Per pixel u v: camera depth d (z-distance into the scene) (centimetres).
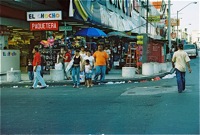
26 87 1692
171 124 793
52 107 1066
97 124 810
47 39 2330
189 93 1339
